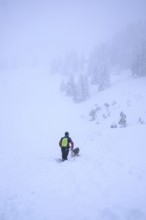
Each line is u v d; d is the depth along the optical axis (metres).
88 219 5.52
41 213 6.08
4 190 8.03
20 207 6.54
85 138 18.36
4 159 14.72
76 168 9.87
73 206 6.30
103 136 16.61
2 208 6.59
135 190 6.88
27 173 10.09
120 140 13.98
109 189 7.16
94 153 12.20
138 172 8.38
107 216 5.53
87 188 7.45
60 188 7.70
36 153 16.25
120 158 10.46
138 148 11.55
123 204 6.02
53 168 10.37
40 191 7.63
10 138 26.56
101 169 9.30
